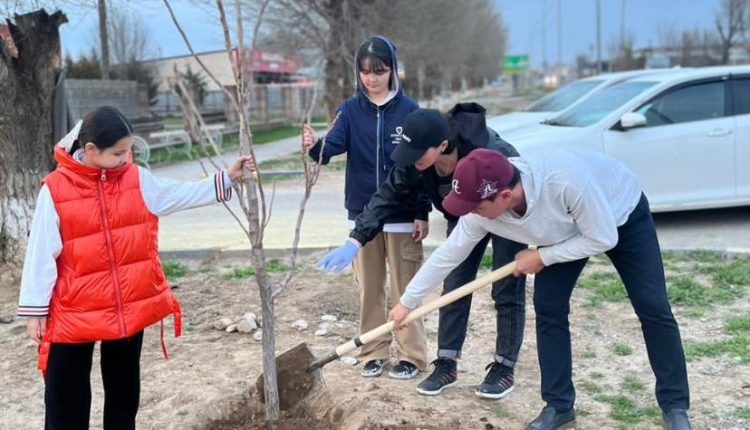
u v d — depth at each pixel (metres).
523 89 82.25
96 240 2.82
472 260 3.85
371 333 3.48
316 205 10.17
